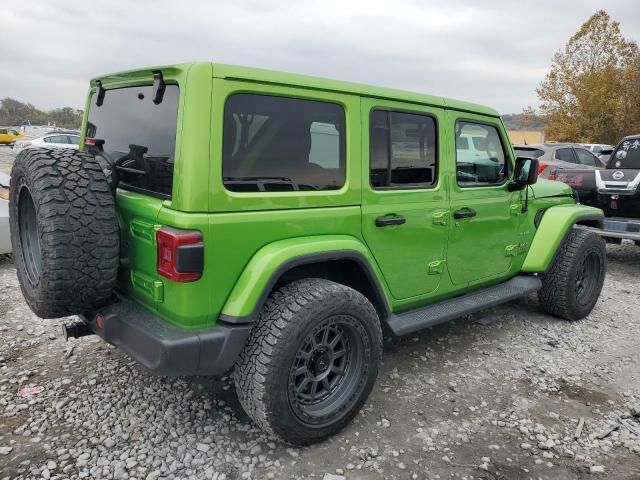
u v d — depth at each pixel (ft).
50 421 10.34
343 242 9.95
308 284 9.53
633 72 91.25
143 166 9.35
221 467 9.15
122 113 10.25
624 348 15.02
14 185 9.82
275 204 9.16
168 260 8.25
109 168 10.00
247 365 9.00
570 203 17.57
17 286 18.49
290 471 9.12
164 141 8.73
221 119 8.36
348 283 11.37
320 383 9.98
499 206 14.16
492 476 9.23
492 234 14.14
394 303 11.80
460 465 9.48
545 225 15.92
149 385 11.78
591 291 17.28
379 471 9.21
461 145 12.91
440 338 15.20
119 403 11.02
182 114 8.20
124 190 10.07
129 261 9.52
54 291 8.50
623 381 12.98
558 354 14.43
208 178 8.28
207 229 8.31
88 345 13.76
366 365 10.27
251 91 8.73
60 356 13.12
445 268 12.85
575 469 9.52
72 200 8.53
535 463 9.64
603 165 39.83
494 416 11.16
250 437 10.00
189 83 8.16
